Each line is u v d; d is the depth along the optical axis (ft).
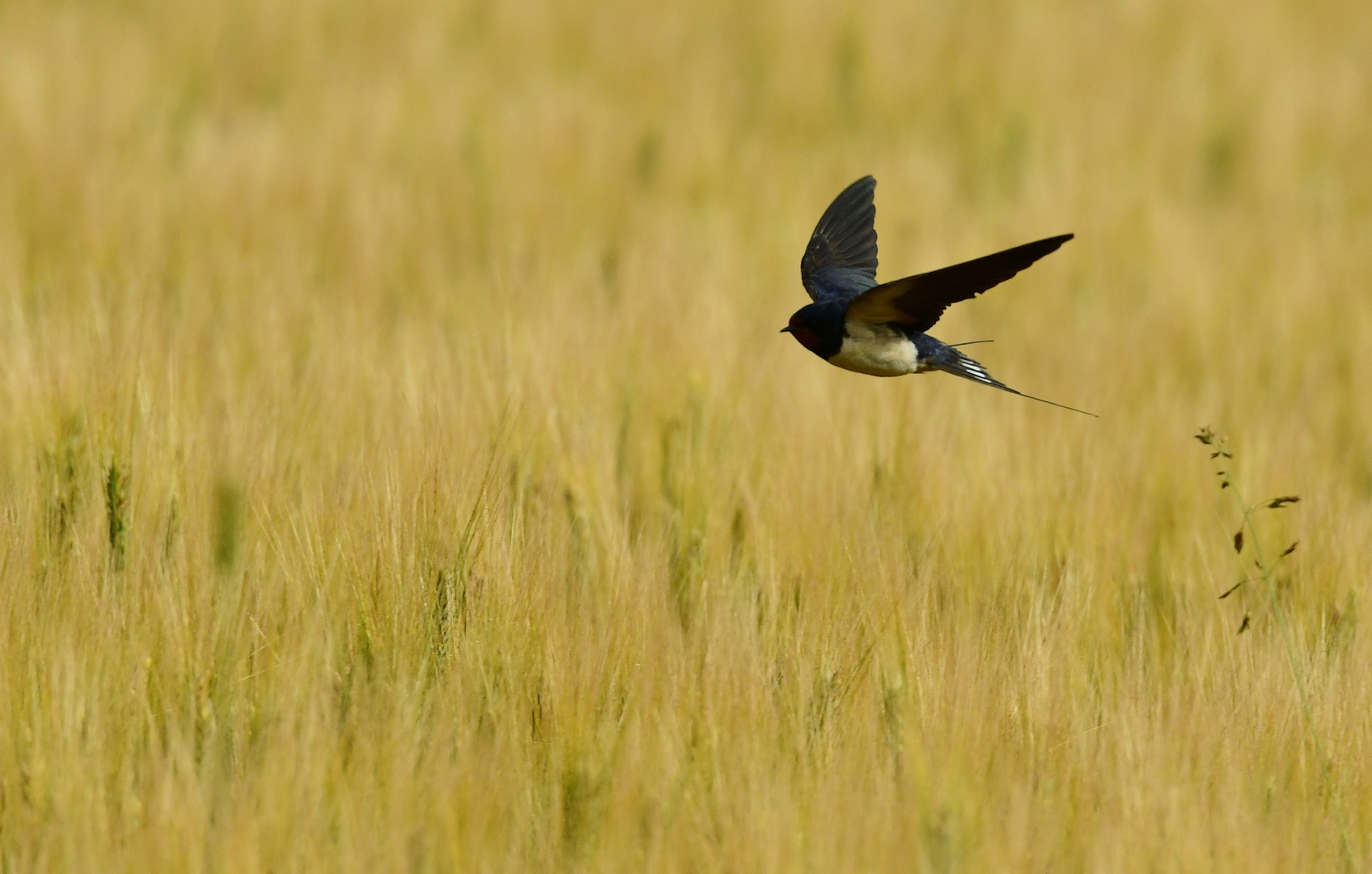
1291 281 62.13
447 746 23.73
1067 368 50.31
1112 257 68.39
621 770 23.99
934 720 25.53
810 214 71.10
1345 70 101.76
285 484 33.09
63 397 33.86
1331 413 48.70
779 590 30.96
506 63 96.32
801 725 25.55
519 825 23.26
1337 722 26.68
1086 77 98.89
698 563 33.06
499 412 37.09
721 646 26.32
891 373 27.86
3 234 54.29
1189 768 24.70
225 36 95.50
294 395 38.37
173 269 54.80
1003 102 93.61
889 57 98.17
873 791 24.12
